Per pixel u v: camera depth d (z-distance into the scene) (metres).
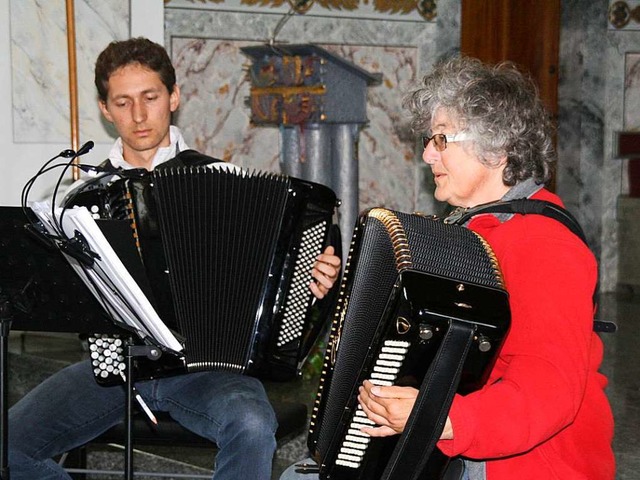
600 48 6.79
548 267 1.89
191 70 5.79
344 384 2.00
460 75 2.12
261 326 2.68
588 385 2.05
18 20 4.40
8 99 4.40
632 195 7.00
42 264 2.48
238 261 2.65
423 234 1.95
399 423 1.83
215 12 5.80
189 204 2.61
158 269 2.63
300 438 3.92
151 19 4.56
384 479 1.86
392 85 6.26
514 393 1.81
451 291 1.83
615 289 7.09
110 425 2.93
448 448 1.82
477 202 2.15
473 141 2.08
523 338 1.86
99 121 4.54
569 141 6.96
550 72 6.86
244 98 5.84
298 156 4.60
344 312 2.14
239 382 2.83
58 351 4.74
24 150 4.44
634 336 5.69
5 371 2.56
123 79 3.05
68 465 3.37
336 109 4.44
